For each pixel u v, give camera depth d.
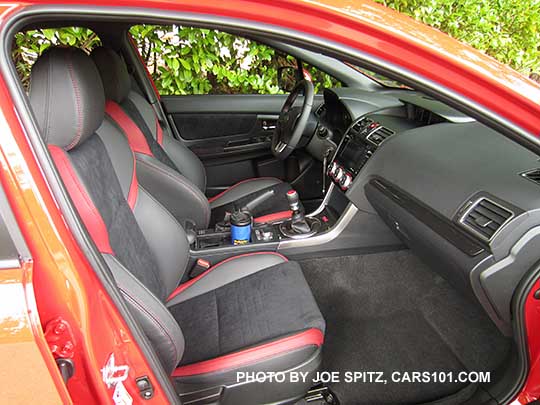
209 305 1.52
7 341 0.66
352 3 0.78
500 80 0.79
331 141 2.36
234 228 1.97
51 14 0.67
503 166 1.40
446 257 1.44
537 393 1.36
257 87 3.29
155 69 3.04
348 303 2.03
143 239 1.36
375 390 1.65
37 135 0.69
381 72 0.78
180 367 1.25
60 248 0.71
